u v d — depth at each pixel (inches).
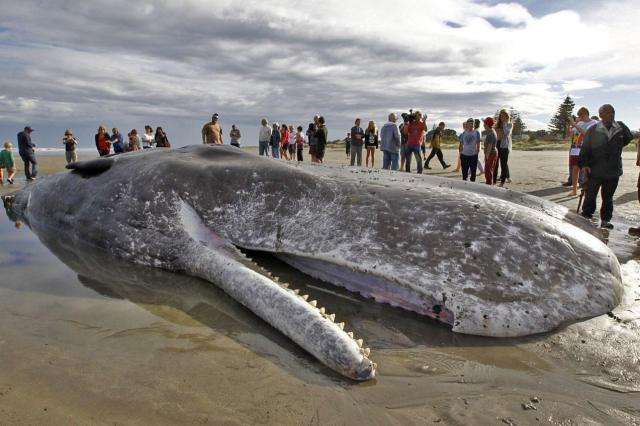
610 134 286.5
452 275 147.6
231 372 108.3
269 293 136.9
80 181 236.2
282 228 183.6
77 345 118.6
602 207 294.2
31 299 149.0
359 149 612.4
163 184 202.8
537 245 153.1
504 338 133.7
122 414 91.3
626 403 101.3
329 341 113.0
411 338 132.6
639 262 205.0
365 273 160.2
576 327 138.2
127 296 154.5
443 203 168.6
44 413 90.9
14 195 293.7
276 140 718.5
